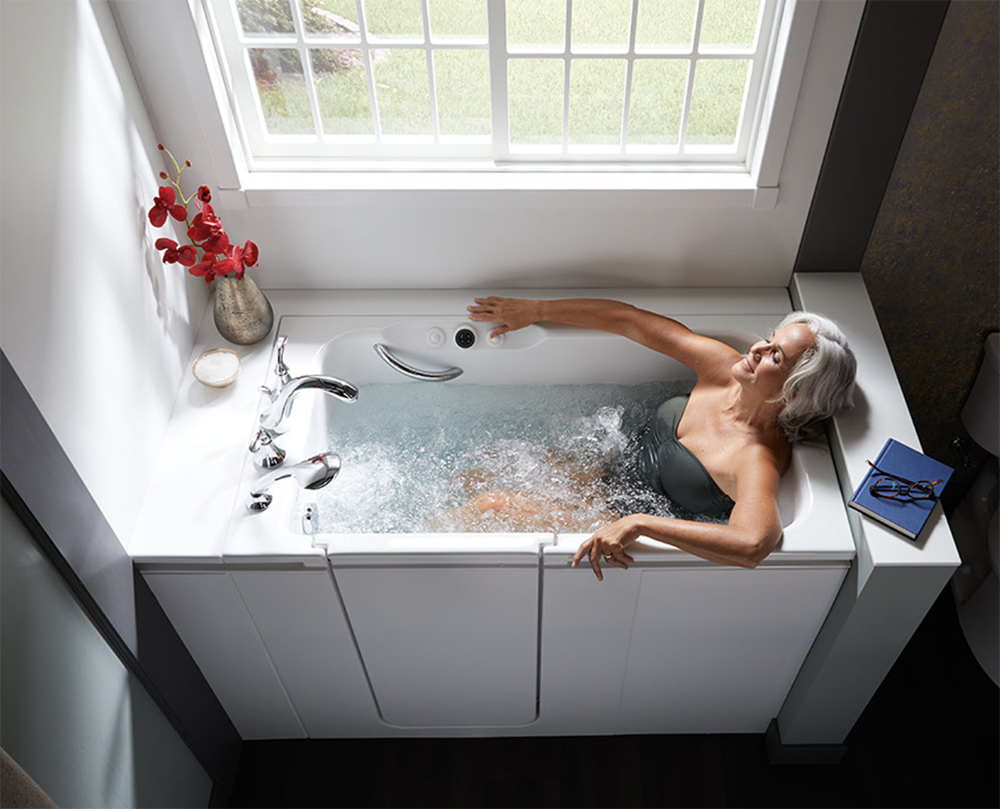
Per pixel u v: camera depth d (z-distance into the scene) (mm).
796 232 2014
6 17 1299
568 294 2133
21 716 1301
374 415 2174
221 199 1977
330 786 2076
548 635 1821
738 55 1828
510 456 2104
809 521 1672
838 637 1704
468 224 2018
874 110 1774
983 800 1984
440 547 1637
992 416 2039
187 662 1861
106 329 1586
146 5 1683
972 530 2283
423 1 1767
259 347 2033
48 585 1382
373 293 2162
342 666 1919
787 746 2029
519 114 1972
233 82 1928
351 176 1985
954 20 1652
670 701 2023
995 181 1853
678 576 1673
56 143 1433
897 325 2143
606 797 2033
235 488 1755
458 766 2094
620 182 1947
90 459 1516
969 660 2207
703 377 1954
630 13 1771
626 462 2088
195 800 1934
